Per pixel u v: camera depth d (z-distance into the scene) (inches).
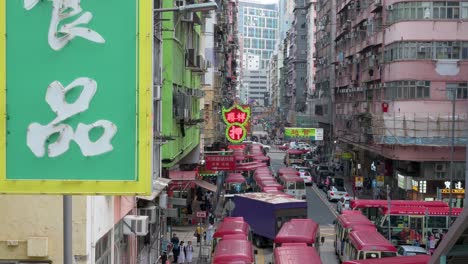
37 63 277.0
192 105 1460.4
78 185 276.1
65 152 276.1
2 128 275.7
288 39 6122.1
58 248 497.0
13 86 276.5
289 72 5674.2
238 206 1397.6
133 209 753.6
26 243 495.8
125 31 277.1
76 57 277.0
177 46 1169.4
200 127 1793.8
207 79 2111.2
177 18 1157.1
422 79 1732.3
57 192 276.2
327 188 2250.2
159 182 842.8
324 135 3526.1
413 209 1360.7
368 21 2144.4
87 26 277.3
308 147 4170.8
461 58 1729.8
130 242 737.6
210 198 1817.2
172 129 1100.5
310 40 4557.1
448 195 1726.1
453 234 348.5
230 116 1876.2
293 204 1272.1
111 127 276.4
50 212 495.2
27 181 276.1
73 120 276.2
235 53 4884.4
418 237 1339.8
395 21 1780.3
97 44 276.8
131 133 276.5
